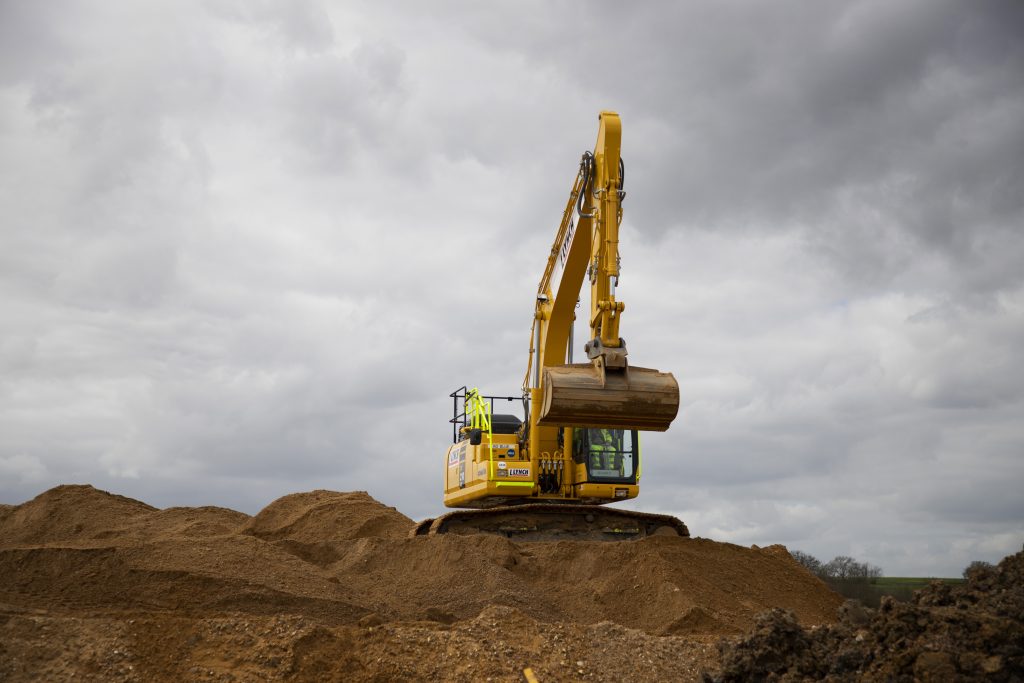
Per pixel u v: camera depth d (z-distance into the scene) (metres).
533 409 24.09
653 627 18.05
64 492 30.06
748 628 17.83
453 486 27.08
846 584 30.58
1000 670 11.09
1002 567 12.93
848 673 12.03
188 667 13.75
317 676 13.73
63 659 13.88
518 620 15.77
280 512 31.75
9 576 18.89
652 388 18.34
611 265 19.52
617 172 20.16
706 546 22.08
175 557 19.05
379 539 24.77
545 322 24.28
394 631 15.03
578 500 24.34
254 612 17.33
